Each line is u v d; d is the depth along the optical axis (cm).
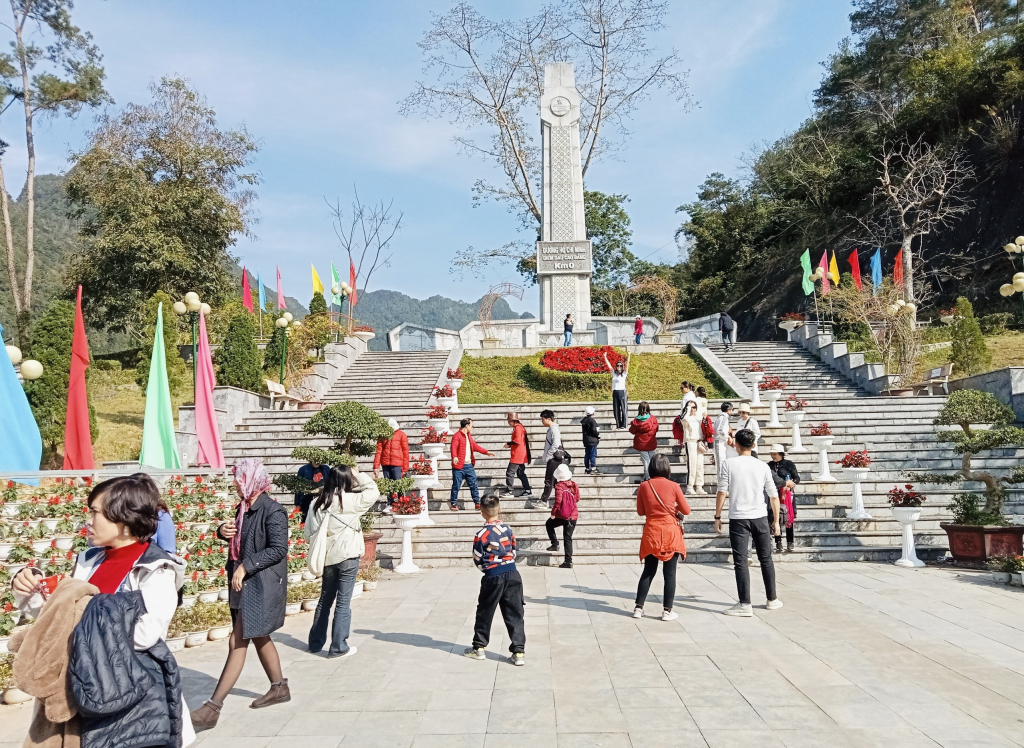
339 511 663
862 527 1194
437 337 3238
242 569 504
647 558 771
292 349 2258
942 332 2780
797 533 1167
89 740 280
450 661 627
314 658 645
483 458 1491
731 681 560
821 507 1246
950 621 734
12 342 2728
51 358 1536
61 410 1525
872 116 4509
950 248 3534
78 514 806
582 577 1012
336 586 663
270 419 1772
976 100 3728
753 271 5034
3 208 2741
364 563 1012
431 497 1316
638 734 462
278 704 525
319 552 647
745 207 5216
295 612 842
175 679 312
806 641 668
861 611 780
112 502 324
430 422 1575
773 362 2342
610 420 1723
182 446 1570
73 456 1012
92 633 281
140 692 286
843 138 4669
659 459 780
